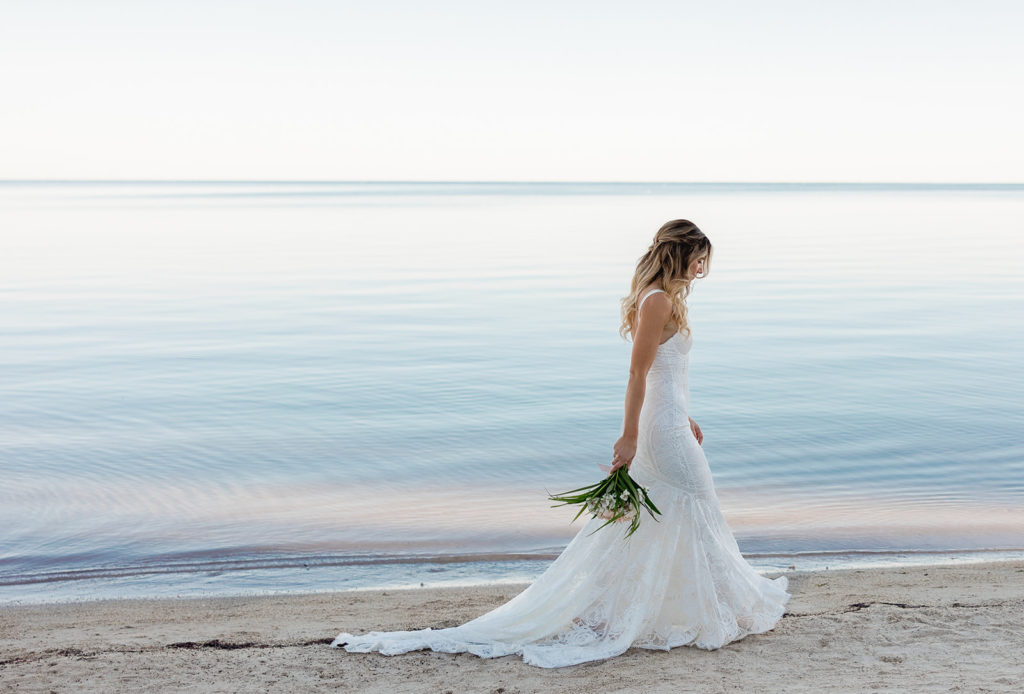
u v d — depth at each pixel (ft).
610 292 82.02
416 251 128.77
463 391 41.57
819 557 20.84
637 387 13.24
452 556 21.30
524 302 75.10
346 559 21.15
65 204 340.80
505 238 156.87
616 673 12.20
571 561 13.71
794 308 70.33
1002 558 20.63
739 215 256.73
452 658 13.02
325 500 26.08
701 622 13.21
